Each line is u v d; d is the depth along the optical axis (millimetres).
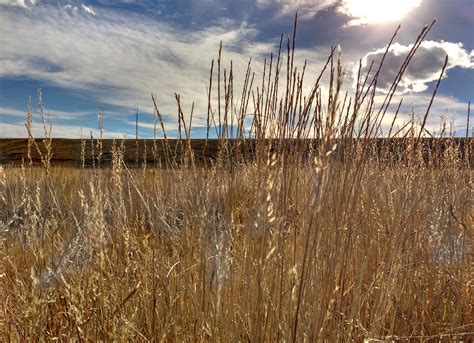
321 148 1375
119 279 2076
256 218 1569
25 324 1772
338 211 1604
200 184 1802
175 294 1929
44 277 1751
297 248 1633
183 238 1950
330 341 1524
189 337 1862
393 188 2570
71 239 1962
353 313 1620
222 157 1772
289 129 1569
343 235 1607
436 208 2568
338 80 1312
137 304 2031
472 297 2646
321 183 1398
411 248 2420
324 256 1556
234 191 1722
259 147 1597
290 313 1481
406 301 2301
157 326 1900
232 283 1703
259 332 1541
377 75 1527
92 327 1839
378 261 2150
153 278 1890
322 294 1506
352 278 1932
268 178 1483
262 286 1604
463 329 2318
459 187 2824
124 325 1728
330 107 1349
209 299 1774
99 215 1766
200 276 1821
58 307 2004
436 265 2555
